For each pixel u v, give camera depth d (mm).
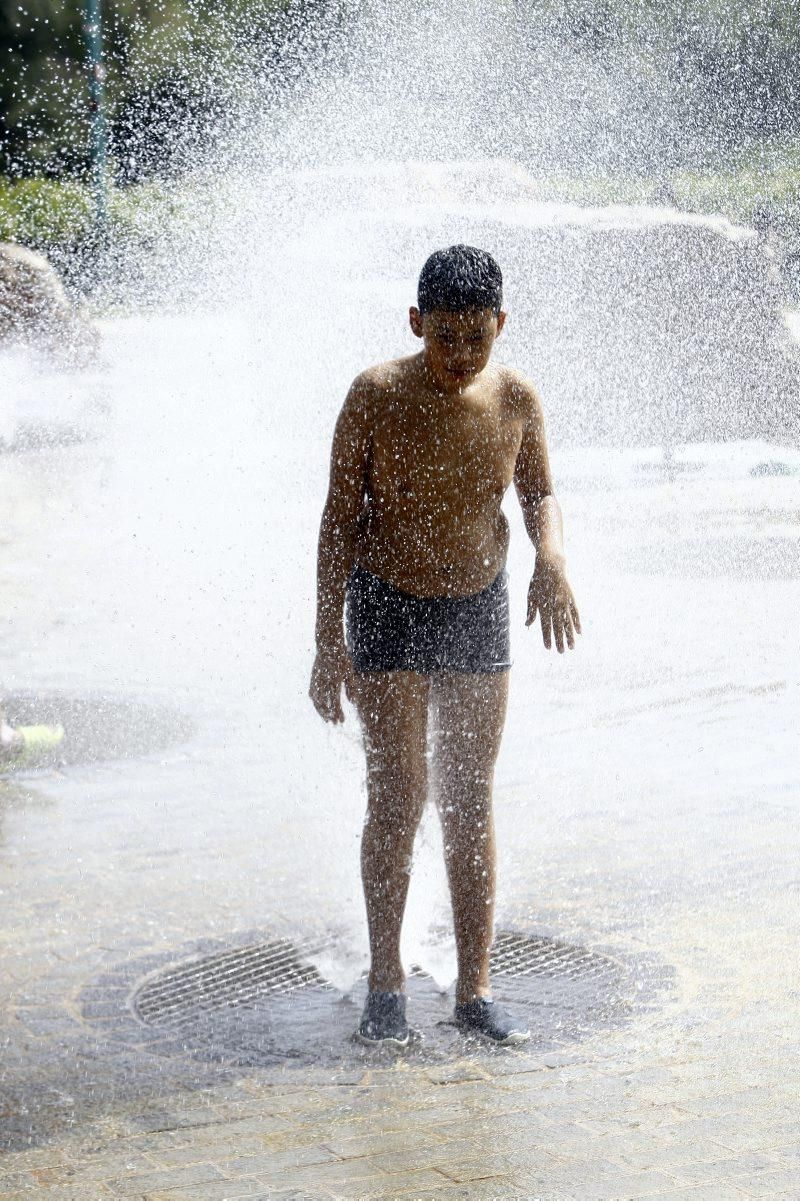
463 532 4062
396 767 4043
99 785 6289
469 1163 3287
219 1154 3340
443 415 4008
